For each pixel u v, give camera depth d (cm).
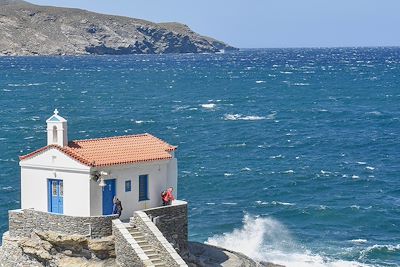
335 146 12031
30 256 4741
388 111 16912
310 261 6250
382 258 6406
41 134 13275
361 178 9581
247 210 7944
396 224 7488
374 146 12000
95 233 4609
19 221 4825
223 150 11644
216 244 6688
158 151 5069
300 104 18650
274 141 12550
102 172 4659
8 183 9025
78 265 4581
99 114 16450
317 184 9250
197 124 14762
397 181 9438
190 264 4922
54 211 4803
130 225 4681
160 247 4538
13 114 16525
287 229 7250
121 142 5066
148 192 4966
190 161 10650
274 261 6225
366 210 7938
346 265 6181
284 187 9069
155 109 17550
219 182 9275
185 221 4991
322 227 7362
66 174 4719
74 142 4925
